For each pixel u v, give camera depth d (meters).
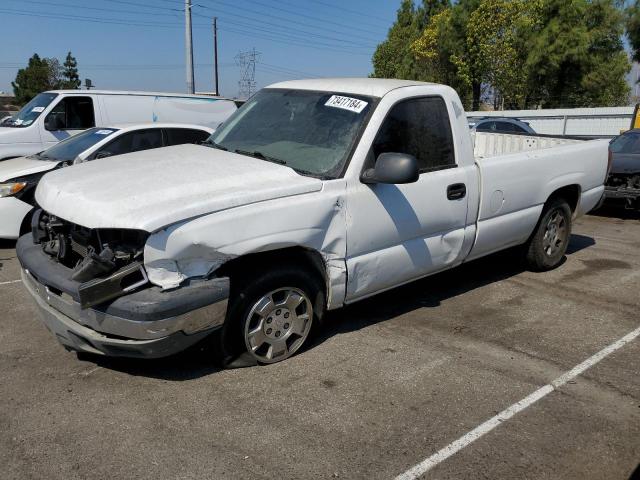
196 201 3.37
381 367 4.03
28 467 2.91
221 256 3.44
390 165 3.84
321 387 3.74
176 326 3.30
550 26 29.38
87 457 3.00
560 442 3.24
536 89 31.39
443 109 4.70
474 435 3.29
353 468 2.96
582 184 6.22
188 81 24.05
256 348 3.89
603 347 4.47
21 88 61.00
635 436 3.32
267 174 3.85
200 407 3.47
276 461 3.00
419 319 4.93
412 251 4.49
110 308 3.28
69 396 3.57
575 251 7.33
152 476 2.87
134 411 3.42
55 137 10.50
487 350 4.36
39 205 3.96
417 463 3.03
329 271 4.01
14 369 3.92
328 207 3.85
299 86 4.90
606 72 29.97
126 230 3.37
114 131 7.97
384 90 4.39
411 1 48.69
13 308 5.07
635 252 7.31
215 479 2.86
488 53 31.03
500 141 8.11
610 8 29.22
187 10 23.41
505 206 5.29
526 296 5.56
